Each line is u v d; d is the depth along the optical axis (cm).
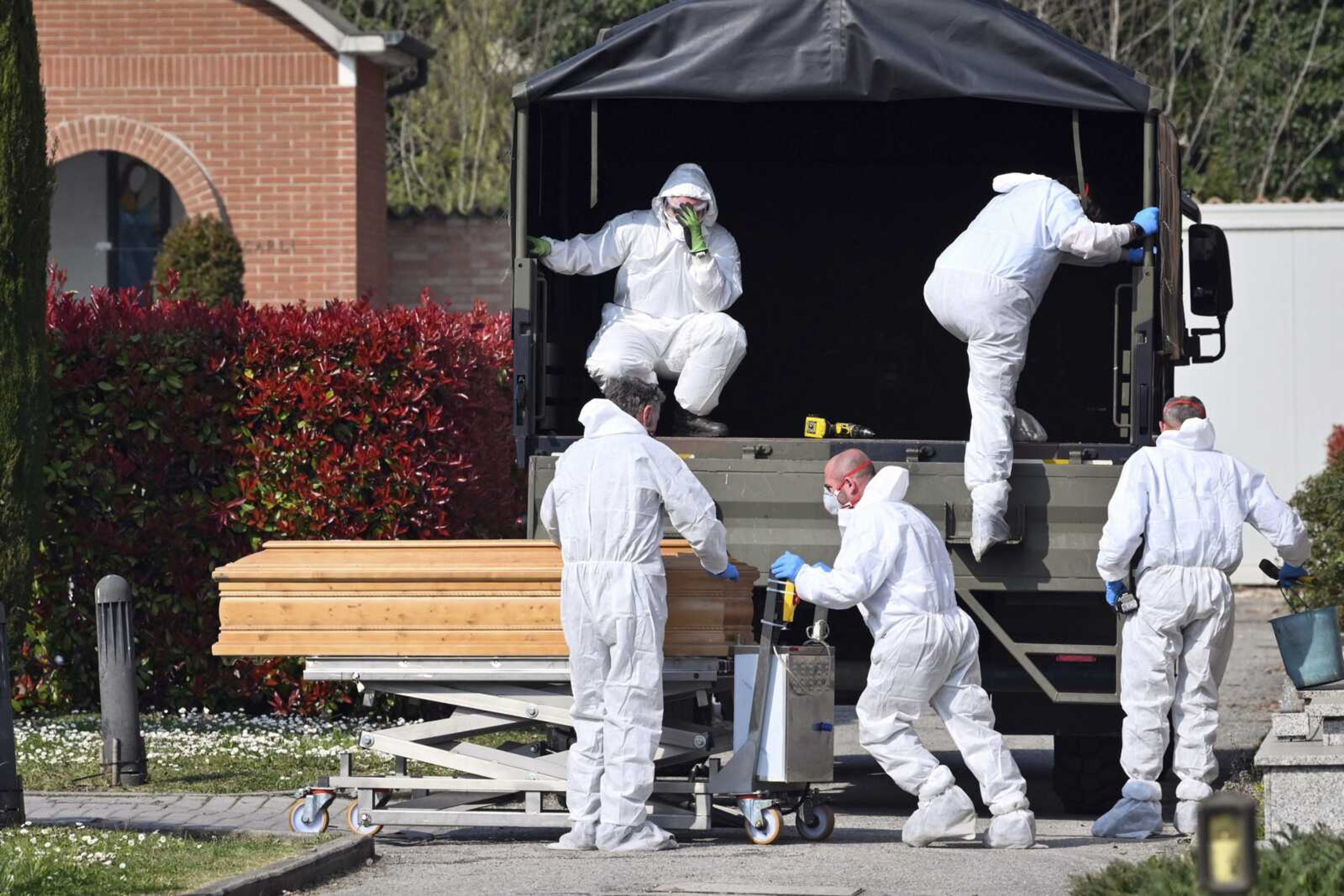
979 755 3042
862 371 4406
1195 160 13450
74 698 4384
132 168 8975
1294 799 2867
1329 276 7775
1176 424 3238
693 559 3073
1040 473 3322
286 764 3788
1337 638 3200
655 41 3419
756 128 4134
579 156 4066
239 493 4388
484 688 3120
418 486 4431
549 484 3419
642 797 2962
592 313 4038
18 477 4038
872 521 3006
